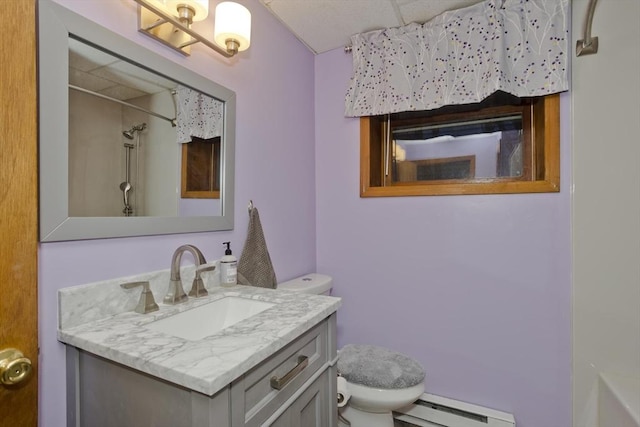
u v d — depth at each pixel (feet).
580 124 4.43
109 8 2.84
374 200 5.92
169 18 2.91
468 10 4.87
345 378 4.26
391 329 5.75
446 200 5.34
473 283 5.14
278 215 5.27
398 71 5.42
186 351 2.13
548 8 4.48
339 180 6.24
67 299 2.52
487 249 5.05
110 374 2.32
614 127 4.26
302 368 2.66
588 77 4.39
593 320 4.36
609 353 4.28
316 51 6.39
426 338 5.47
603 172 4.31
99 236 2.76
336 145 6.28
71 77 2.58
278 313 2.89
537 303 4.73
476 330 5.11
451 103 4.96
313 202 6.38
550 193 4.65
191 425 1.91
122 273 2.97
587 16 4.23
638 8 4.14
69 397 2.52
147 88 3.21
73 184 2.59
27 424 2.19
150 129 3.23
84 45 2.67
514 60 4.62
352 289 6.10
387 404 4.07
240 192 4.42
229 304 3.60
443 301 5.35
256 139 4.75
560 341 4.59
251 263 4.36
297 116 5.86
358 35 5.73
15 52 2.12
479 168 5.50
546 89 4.46
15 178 2.13
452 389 5.25
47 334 2.44
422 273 5.52
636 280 4.16
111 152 2.89
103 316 2.76
